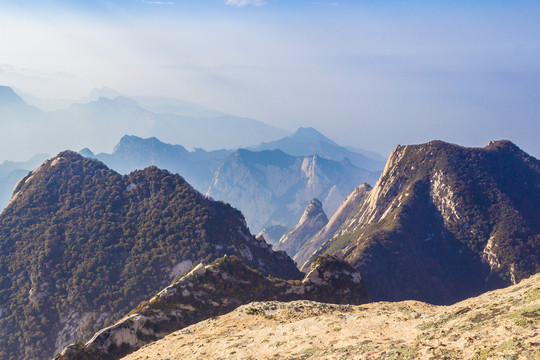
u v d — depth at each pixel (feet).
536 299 99.14
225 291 341.21
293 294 372.58
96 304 503.20
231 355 139.33
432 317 124.57
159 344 187.42
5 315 504.84
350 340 122.21
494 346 81.51
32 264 545.03
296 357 119.03
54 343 476.13
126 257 561.84
